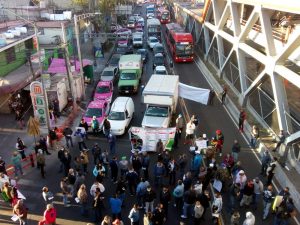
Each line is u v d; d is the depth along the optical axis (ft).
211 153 61.21
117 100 87.66
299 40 60.39
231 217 47.34
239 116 82.58
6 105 90.02
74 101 91.50
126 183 56.39
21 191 57.31
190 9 191.93
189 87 91.66
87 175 62.08
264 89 82.07
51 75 100.63
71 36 142.51
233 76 107.76
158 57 139.13
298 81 59.47
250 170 63.57
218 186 53.31
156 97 79.61
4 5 154.81
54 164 66.33
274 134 73.10
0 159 58.03
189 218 50.19
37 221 50.14
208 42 146.51
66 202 53.06
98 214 49.34
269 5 70.28
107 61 149.38
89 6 171.94
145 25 250.98
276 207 46.80
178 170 58.95
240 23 104.99
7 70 102.58
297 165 61.05
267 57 74.59
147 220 41.86
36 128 69.72
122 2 255.50
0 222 49.96
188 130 72.38
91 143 75.00
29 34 116.78
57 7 183.21
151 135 69.41
